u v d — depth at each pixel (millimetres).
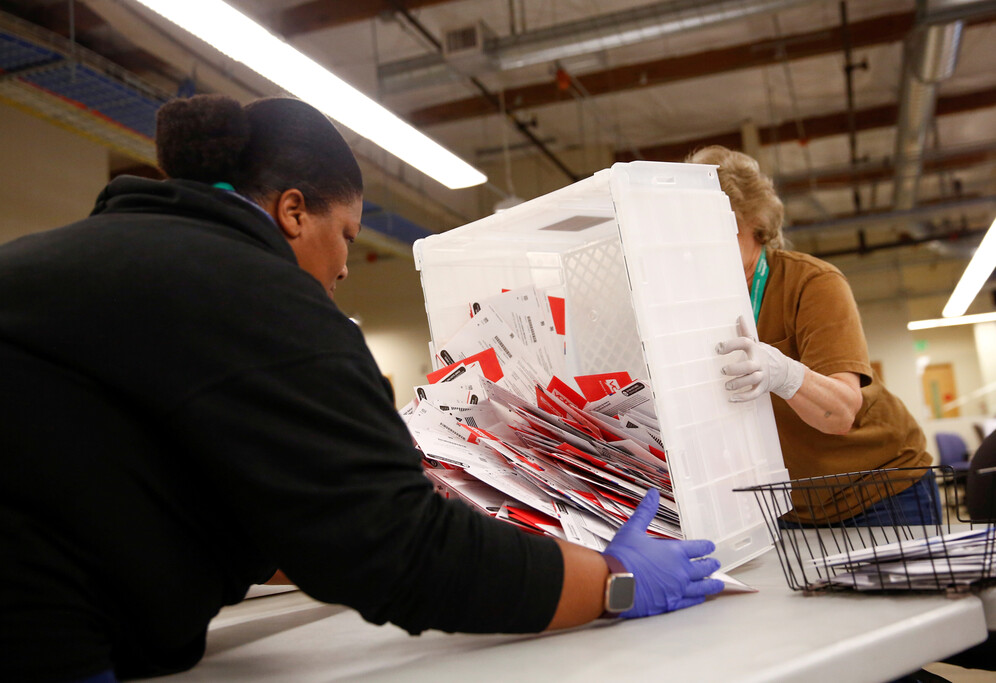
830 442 1250
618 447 813
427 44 5691
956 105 6887
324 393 522
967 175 8953
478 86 6281
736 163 1227
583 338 1153
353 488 504
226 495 509
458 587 528
